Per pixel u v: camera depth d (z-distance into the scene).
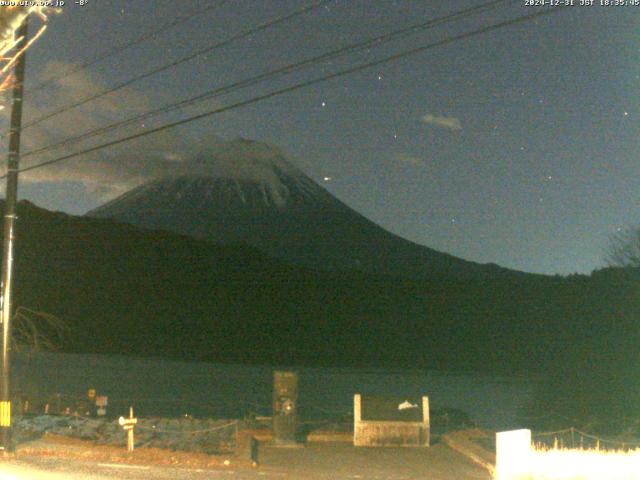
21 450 21.31
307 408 44.88
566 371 36.84
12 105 20.31
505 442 16.67
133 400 47.22
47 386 51.12
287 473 19.06
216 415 40.84
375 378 66.00
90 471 17.91
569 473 16.89
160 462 19.97
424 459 21.75
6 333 20.94
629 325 40.88
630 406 33.28
